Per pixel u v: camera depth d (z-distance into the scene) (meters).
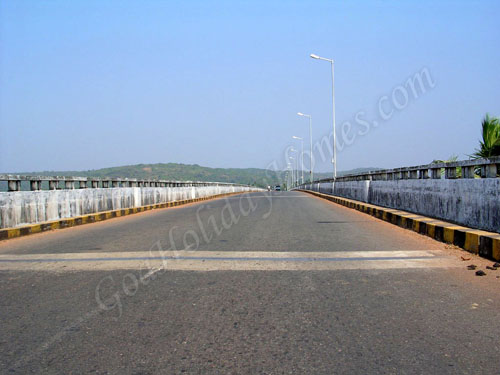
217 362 2.99
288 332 3.53
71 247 7.87
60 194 11.88
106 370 2.89
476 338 3.39
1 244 8.62
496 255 6.27
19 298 4.54
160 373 2.84
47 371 2.88
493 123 12.31
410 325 3.67
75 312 4.07
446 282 5.09
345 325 3.68
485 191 7.51
